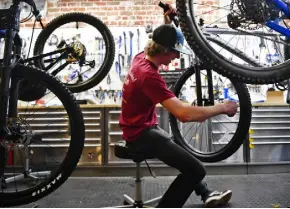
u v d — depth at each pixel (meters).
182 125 3.09
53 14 3.97
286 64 1.37
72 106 1.38
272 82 1.35
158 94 1.65
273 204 2.13
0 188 1.51
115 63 3.90
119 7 3.98
